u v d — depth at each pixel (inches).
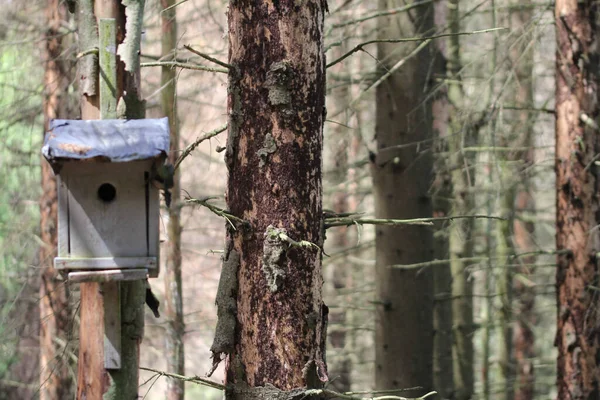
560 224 393.4
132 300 231.1
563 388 391.9
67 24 460.1
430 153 443.2
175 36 432.8
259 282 208.2
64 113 459.2
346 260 642.2
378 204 441.7
